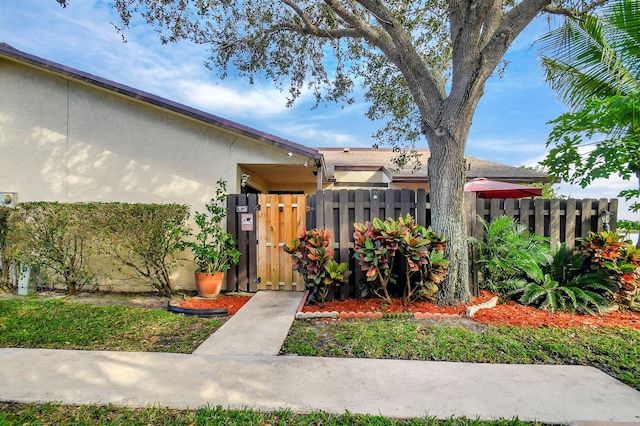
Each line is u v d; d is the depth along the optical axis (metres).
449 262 5.24
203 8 6.35
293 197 6.96
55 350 3.79
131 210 6.21
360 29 6.11
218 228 6.61
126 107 7.40
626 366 3.38
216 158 7.30
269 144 6.99
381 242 5.02
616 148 5.07
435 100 5.66
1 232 6.89
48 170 7.46
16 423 2.42
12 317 4.98
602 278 5.37
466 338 4.07
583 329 4.41
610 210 6.15
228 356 3.64
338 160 13.73
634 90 5.78
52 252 6.53
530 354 3.66
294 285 6.93
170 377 3.14
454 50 5.41
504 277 5.85
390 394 2.83
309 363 3.45
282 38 8.19
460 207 5.47
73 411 2.59
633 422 2.44
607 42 6.37
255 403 2.70
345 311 5.20
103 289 7.16
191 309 5.38
